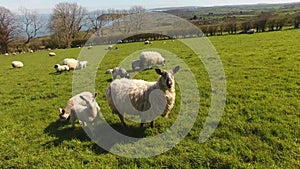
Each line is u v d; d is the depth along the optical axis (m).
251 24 46.47
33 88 15.55
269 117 8.30
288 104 9.20
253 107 9.20
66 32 72.81
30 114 10.48
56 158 6.96
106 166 6.44
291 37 29.55
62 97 12.70
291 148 6.52
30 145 7.73
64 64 22.09
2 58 45.81
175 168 6.23
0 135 8.55
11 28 77.69
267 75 13.27
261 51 20.98
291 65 14.78
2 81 19.55
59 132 8.45
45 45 72.94
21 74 22.45
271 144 6.78
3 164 6.85
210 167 6.16
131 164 6.47
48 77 19.12
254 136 7.24
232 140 7.11
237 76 13.70
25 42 83.12
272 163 6.05
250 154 6.41
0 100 13.29
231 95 10.78
